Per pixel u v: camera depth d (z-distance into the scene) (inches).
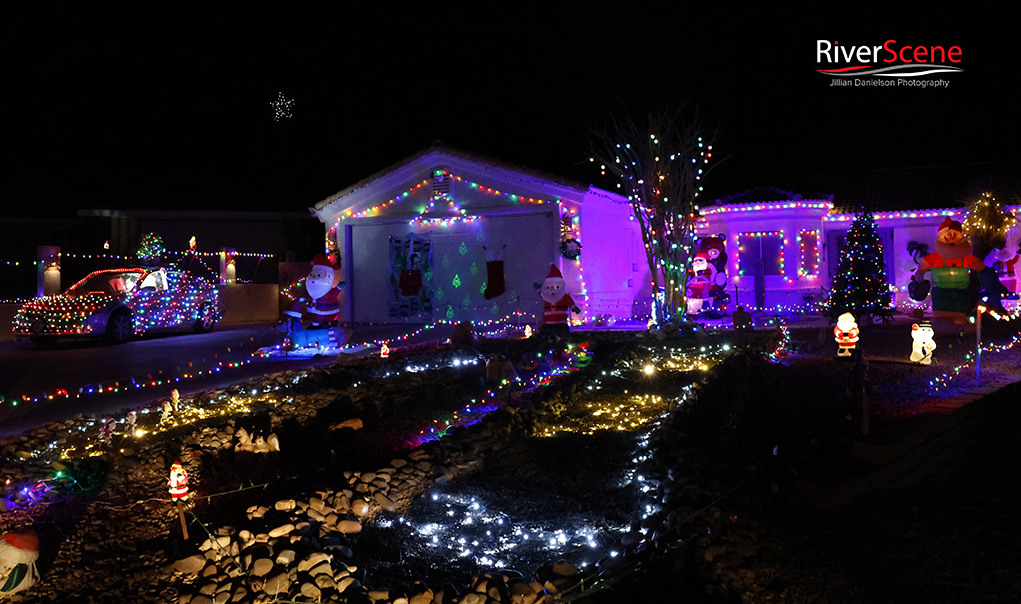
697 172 654.5
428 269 780.0
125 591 167.5
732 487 220.2
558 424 331.6
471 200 752.3
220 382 420.5
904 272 814.5
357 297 818.8
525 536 213.3
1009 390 322.7
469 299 759.1
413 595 163.6
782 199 811.4
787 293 816.3
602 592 167.9
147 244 1065.5
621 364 443.8
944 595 162.6
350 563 179.8
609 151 669.9
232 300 948.0
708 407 321.7
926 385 330.0
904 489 221.8
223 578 168.1
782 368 398.0
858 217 655.1
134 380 426.9
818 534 192.4
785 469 230.5
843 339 387.9
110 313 649.6
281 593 161.8
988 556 176.6
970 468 248.1
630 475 263.1
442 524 220.8
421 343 578.6
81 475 236.1
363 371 436.8
